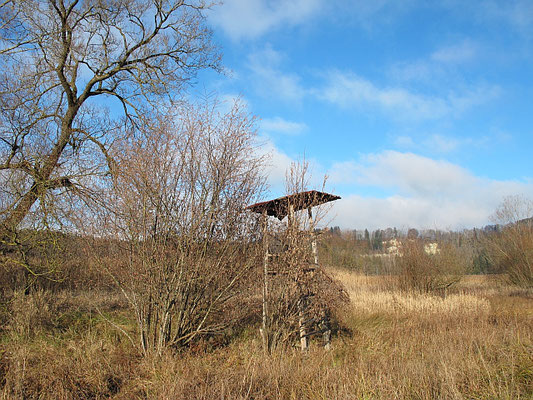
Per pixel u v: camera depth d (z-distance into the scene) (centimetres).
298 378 594
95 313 916
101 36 1391
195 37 1458
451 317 1095
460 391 554
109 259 727
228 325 803
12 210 900
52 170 958
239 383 550
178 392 513
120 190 701
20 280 962
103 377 590
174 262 714
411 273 1703
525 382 573
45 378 566
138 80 1364
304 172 812
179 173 719
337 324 985
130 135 734
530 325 991
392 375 594
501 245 2258
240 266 774
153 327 716
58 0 1234
